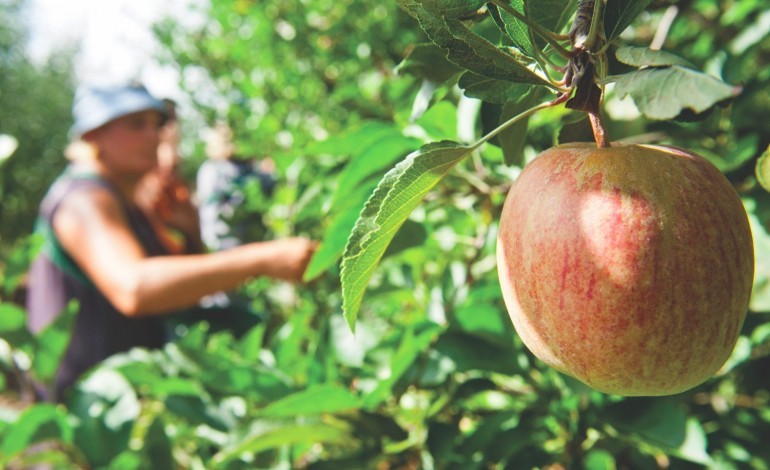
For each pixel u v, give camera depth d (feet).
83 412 4.95
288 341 5.08
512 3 2.22
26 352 5.30
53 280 7.68
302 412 3.73
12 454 4.77
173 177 9.86
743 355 4.26
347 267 2.29
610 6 2.07
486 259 5.03
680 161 2.20
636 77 1.87
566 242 2.14
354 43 9.64
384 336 4.49
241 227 9.59
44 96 47.80
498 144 2.79
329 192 5.84
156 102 8.97
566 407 3.78
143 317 8.04
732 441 4.41
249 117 11.11
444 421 4.18
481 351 3.89
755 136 4.22
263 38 10.70
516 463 3.83
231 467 4.52
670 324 2.06
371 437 3.93
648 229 2.06
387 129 4.43
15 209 37.88
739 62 4.79
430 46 2.93
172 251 9.25
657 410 3.41
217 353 4.89
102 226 7.37
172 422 5.65
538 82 2.14
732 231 2.13
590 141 2.79
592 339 2.12
